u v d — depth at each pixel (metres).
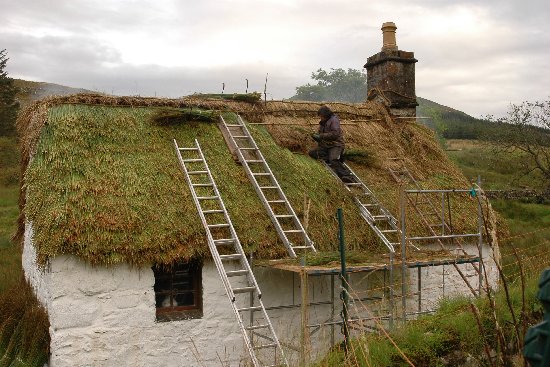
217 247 8.68
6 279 13.12
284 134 11.87
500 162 32.78
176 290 8.84
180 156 9.83
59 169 8.68
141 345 8.30
